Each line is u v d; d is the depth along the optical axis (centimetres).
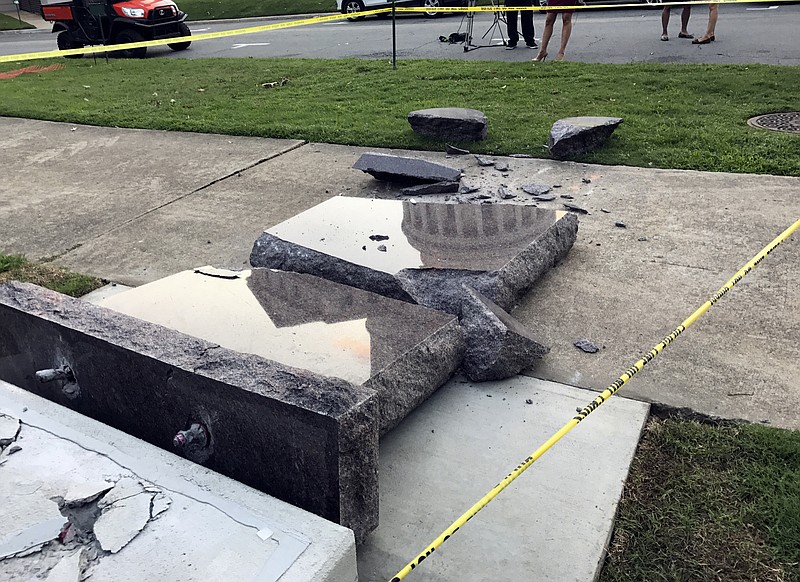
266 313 335
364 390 232
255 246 434
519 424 313
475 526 260
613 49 1216
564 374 349
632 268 448
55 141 840
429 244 419
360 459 230
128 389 272
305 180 644
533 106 849
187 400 254
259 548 198
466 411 323
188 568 193
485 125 716
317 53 1444
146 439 278
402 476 285
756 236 482
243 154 738
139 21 1573
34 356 305
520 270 401
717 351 360
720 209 529
